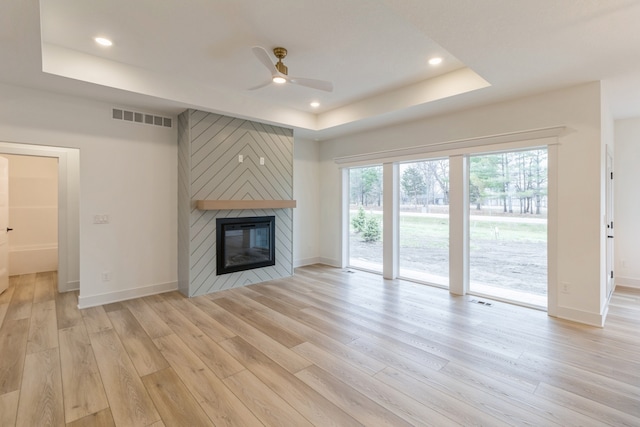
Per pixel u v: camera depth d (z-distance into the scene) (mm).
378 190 5602
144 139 4258
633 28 2234
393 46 3016
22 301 4027
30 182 5441
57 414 1929
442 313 3623
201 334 3078
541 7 2006
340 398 2090
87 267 3855
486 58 2719
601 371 2389
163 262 4473
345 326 3268
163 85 3729
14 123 3367
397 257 5254
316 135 5820
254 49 2500
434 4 1979
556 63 2805
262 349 2770
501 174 4086
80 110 3760
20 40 2430
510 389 2178
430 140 4547
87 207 3846
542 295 3770
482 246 4273
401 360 2576
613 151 4500
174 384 2248
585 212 3285
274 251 5242
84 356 2635
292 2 2344
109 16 2531
